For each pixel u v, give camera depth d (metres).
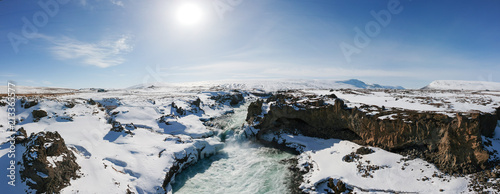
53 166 16.09
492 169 19.36
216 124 43.38
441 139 22.11
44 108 30.33
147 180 20.64
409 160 22.98
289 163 27.05
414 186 19.50
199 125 39.69
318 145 30.30
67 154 18.31
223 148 32.41
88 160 20.36
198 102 57.00
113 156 22.77
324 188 21.22
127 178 20.41
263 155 29.80
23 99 30.27
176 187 22.39
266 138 35.03
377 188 19.70
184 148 26.59
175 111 47.12
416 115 24.27
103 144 24.89
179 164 24.58
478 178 18.84
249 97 97.38
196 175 24.78
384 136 25.75
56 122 27.75
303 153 28.91
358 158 24.78
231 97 73.50
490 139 24.28
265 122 36.66
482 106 31.19
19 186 14.73
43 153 15.90
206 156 29.59
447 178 19.75
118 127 28.78
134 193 19.00
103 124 30.89
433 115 23.14
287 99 40.91
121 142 26.45
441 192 18.33
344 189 20.31
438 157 21.84
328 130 32.91
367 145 27.33
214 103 63.41
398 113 26.30
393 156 23.94
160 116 41.81
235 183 23.20
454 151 20.78
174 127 36.59
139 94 81.19
